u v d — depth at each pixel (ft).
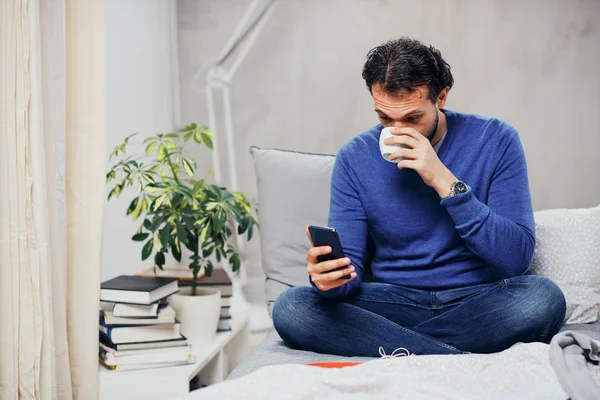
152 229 6.70
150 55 10.03
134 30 9.48
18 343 5.19
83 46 5.72
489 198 5.73
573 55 10.68
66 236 5.72
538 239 6.77
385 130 5.33
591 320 6.57
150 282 6.50
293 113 10.83
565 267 6.68
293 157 7.55
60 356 5.51
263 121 10.87
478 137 5.83
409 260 5.89
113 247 8.80
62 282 5.54
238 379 3.94
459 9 10.66
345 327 5.50
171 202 6.81
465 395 3.79
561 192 10.87
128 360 6.12
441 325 5.41
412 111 5.26
